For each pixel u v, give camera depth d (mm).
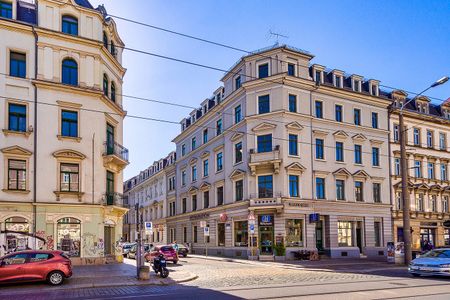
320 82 39531
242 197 38906
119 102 34156
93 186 28828
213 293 14758
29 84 27516
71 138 28391
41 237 26453
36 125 27484
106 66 31672
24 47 27703
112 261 30625
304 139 37656
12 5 27672
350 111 41125
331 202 38312
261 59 38031
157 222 64375
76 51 29219
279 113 36656
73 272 23016
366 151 41719
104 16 31797
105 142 30234
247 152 37969
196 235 49656
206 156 47688
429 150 46594
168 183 61406
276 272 24078
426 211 45125
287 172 36125
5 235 25859
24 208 26547
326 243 38094
